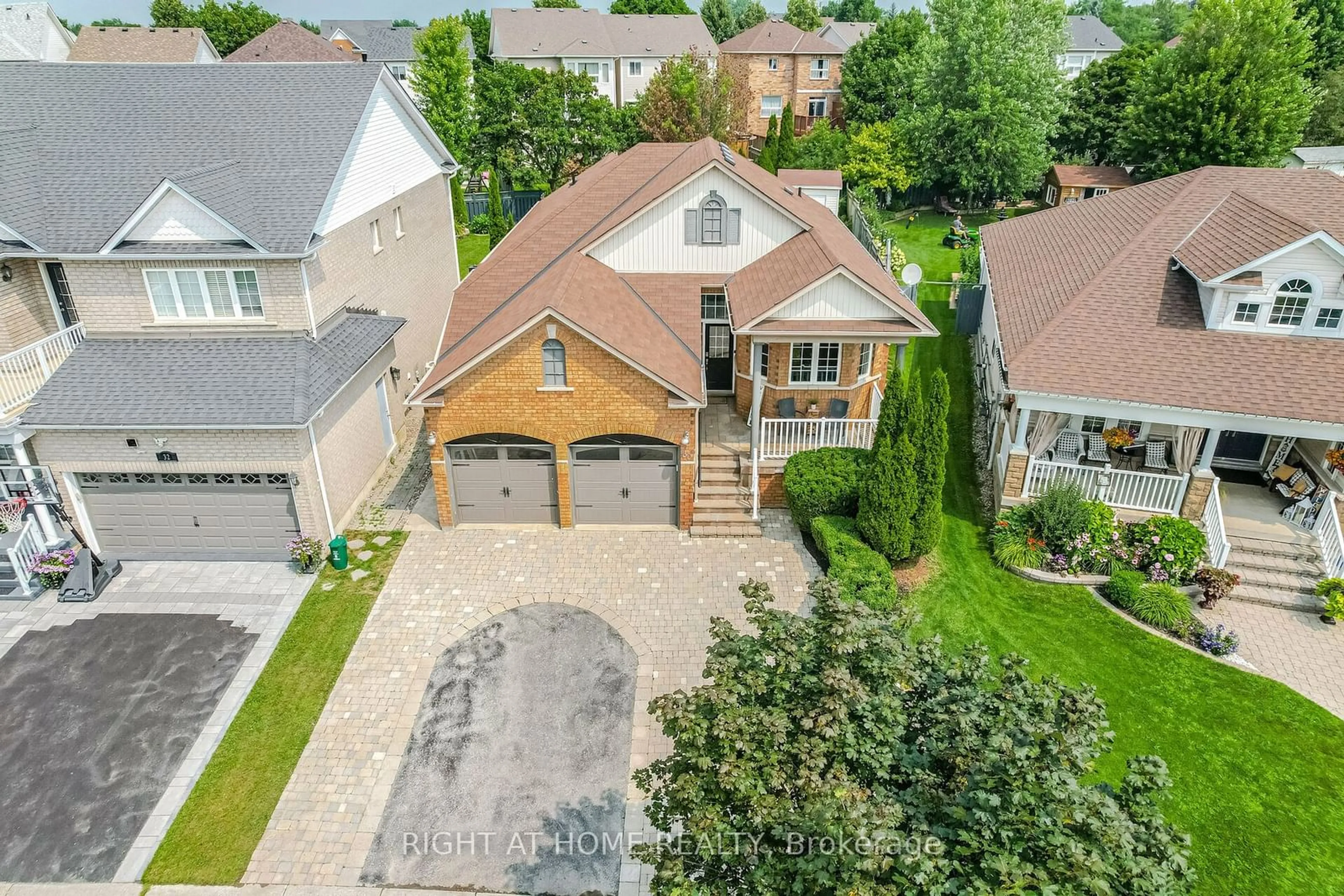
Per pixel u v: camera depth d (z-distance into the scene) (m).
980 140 44.22
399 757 14.32
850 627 9.29
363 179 22.75
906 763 8.78
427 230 28.50
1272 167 40.78
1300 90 40.34
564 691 15.66
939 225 45.28
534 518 20.69
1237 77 39.53
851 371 21.69
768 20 72.44
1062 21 47.94
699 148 26.58
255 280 19.16
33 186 19.58
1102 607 18.02
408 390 26.39
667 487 20.22
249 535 19.28
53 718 14.91
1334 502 18.44
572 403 18.98
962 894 7.27
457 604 17.91
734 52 64.25
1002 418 22.33
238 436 17.94
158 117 21.81
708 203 23.33
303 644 16.70
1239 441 21.33
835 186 36.34
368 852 12.76
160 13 80.50
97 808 13.33
